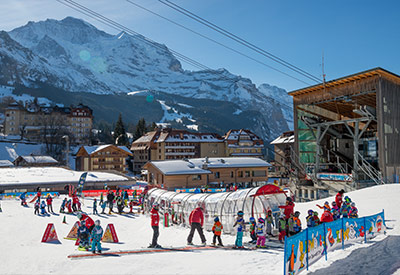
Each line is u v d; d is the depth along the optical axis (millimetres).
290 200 18297
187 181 66625
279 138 112562
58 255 17922
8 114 174625
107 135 186500
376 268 10797
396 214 21422
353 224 14695
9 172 67750
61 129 147875
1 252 19078
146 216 35344
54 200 47000
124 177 71500
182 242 20906
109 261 14617
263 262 12625
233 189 51688
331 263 11898
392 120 39531
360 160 49094
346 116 52188
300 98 50500
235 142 120812
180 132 119750
